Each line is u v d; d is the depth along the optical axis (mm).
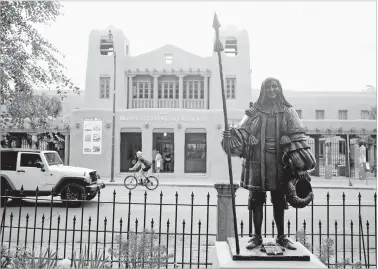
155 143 26406
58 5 9055
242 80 26984
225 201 6195
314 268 3402
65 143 26234
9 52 8453
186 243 7984
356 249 7711
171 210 12086
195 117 24375
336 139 32156
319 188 20078
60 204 12805
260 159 3832
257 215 3932
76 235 8570
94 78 27656
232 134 3846
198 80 27750
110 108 27000
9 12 8383
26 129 20219
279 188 3811
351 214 11906
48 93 33531
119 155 24609
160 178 23750
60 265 5129
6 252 5359
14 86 8914
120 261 5398
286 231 9250
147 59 27719
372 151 30031
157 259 5254
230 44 27719
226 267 3420
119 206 12828
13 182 12609
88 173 12914
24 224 9672
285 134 3814
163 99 27766
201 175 24469
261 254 3646
